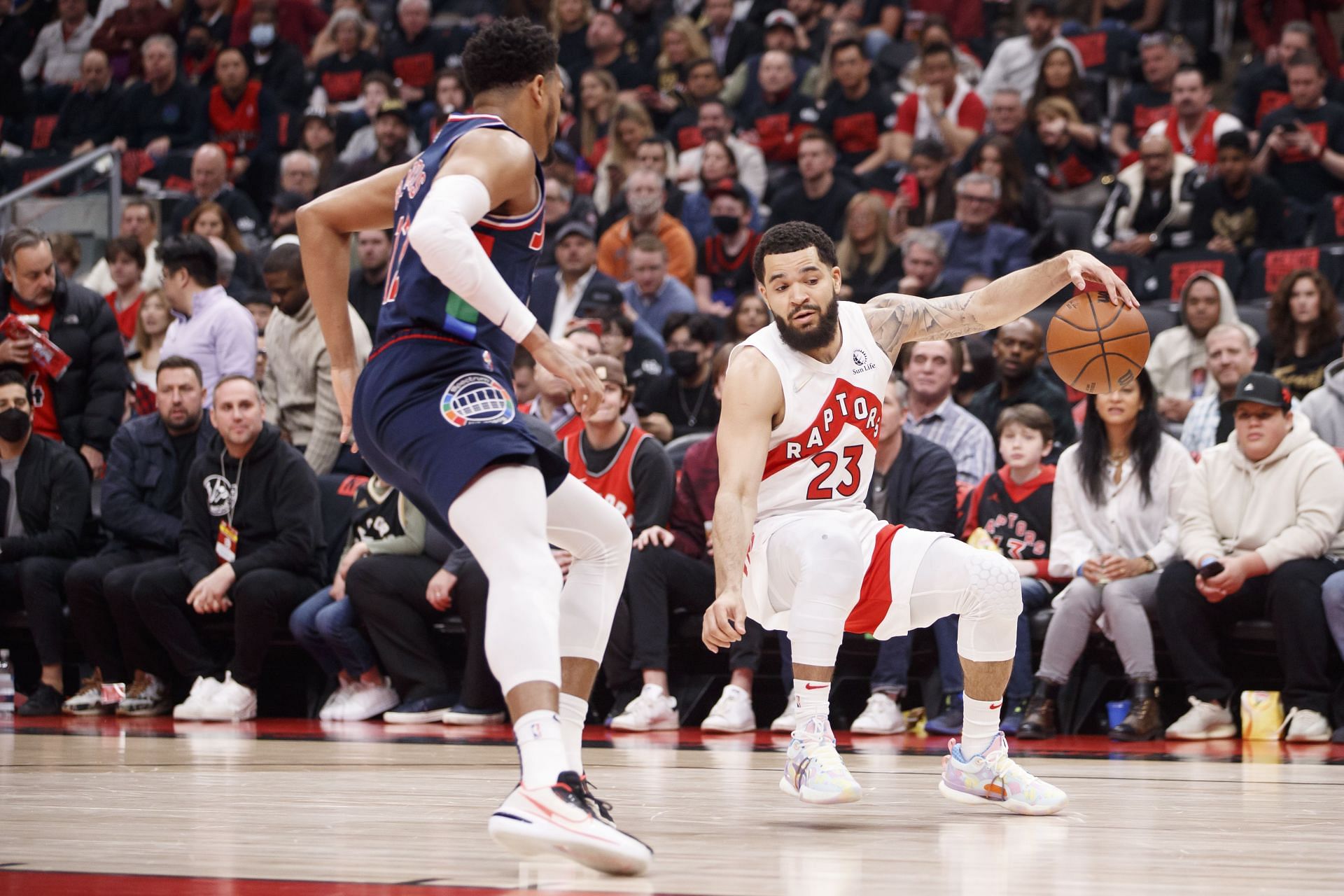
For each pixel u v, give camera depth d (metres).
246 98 28.81
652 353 17.84
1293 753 11.20
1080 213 20.98
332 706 14.94
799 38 27.59
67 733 12.88
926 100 24.64
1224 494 13.08
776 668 14.33
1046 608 13.42
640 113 24.39
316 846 5.78
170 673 15.79
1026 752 11.29
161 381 15.97
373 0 34.44
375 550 14.63
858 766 9.82
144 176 27.89
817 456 7.31
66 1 33.72
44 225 21.06
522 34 5.89
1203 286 16.05
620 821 6.69
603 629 6.01
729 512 6.89
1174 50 24.19
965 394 16.98
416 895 4.55
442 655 15.16
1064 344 7.44
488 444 5.32
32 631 15.87
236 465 15.11
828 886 4.79
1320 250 18.09
